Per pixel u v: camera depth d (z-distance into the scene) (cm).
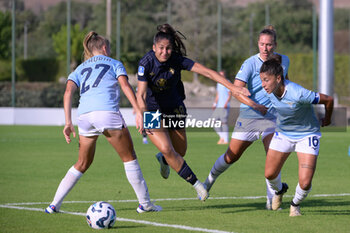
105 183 3672
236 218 2448
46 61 15700
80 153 2508
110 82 2439
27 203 2870
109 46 2570
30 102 12412
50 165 4762
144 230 2170
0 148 6388
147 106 2691
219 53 12600
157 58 2562
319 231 2162
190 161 5059
